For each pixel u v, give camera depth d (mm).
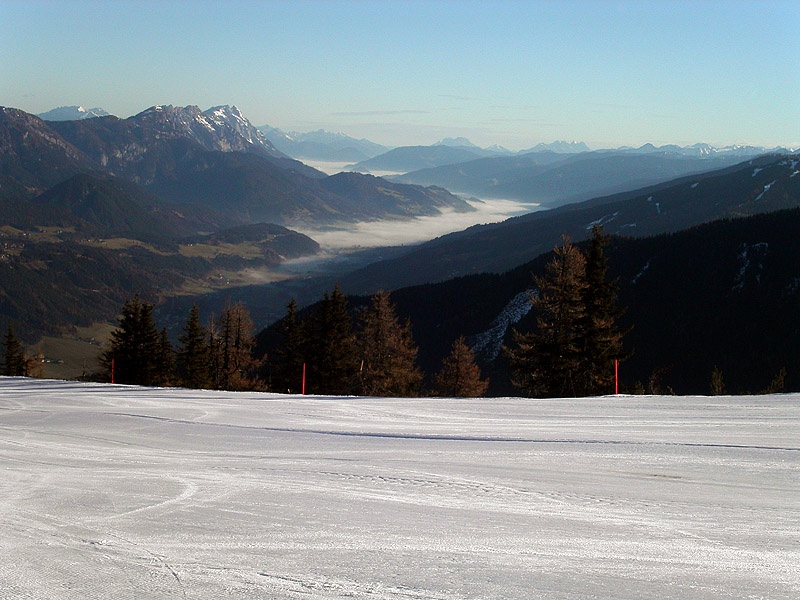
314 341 44250
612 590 5348
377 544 6500
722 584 5504
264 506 7957
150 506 7984
